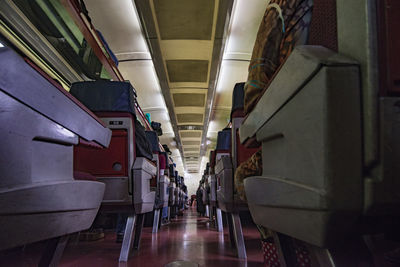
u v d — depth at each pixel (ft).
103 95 7.57
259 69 3.30
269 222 2.70
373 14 1.69
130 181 7.18
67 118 3.10
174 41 24.20
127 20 22.29
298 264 3.32
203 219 24.90
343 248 1.85
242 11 21.58
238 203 7.41
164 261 6.88
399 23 1.70
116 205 7.16
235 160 7.52
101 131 4.08
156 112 44.19
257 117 3.10
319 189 1.73
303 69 1.94
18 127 2.42
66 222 3.04
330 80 1.71
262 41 3.30
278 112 2.48
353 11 1.80
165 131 55.72
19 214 2.34
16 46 10.33
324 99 1.71
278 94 2.43
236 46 26.22
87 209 3.52
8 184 2.32
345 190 1.65
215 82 32.07
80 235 11.01
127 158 7.26
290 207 2.17
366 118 1.66
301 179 2.02
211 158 16.99
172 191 21.38
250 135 3.41
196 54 26.37
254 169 3.76
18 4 9.46
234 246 8.64
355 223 1.73
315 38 2.39
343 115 1.69
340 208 1.64
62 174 3.09
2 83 2.25
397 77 1.65
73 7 10.88
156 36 23.21
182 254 7.82
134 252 8.23
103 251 8.50
